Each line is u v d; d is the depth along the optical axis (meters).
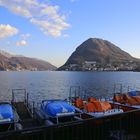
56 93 76.44
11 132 10.53
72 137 13.45
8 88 93.81
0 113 16.22
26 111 23.39
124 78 159.12
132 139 17.02
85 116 19.64
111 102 25.25
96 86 98.38
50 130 11.90
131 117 16.95
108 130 15.22
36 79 160.75
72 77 181.62
